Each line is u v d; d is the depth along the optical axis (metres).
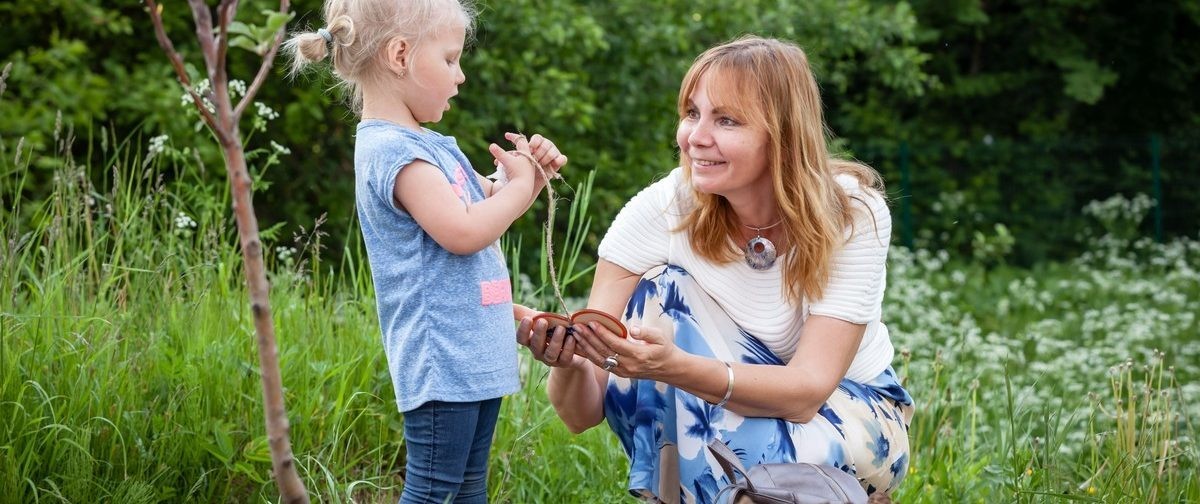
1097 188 12.73
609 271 2.92
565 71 8.38
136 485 2.72
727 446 2.57
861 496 2.46
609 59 8.73
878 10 11.01
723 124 2.61
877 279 2.71
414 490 2.36
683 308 2.78
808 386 2.60
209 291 3.48
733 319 2.80
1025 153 12.81
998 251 11.74
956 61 15.60
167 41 1.48
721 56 2.62
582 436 3.57
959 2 14.17
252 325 3.41
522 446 3.35
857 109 14.76
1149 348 6.84
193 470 2.93
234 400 3.14
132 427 2.90
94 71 7.34
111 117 6.86
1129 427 3.47
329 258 7.47
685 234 2.81
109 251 4.12
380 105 2.39
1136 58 15.17
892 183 12.84
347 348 3.48
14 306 3.22
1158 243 12.32
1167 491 3.38
